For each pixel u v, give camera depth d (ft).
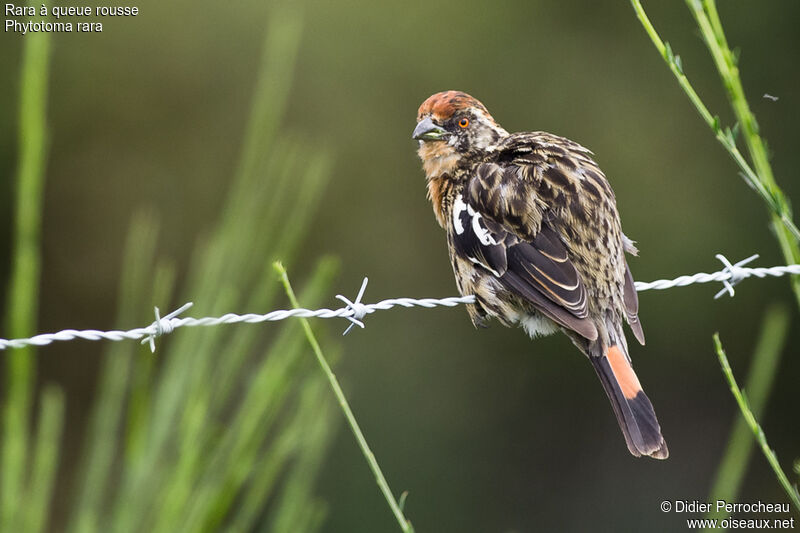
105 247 50.88
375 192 51.16
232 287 12.78
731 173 50.75
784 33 51.44
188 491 11.90
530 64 52.47
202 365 12.39
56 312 50.57
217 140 51.39
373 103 51.55
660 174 51.65
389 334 49.62
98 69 50.47
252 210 13.29
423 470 47.65
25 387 11.32
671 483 49.42
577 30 52.54
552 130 52.39
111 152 50.96
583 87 52.39
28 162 10.92
